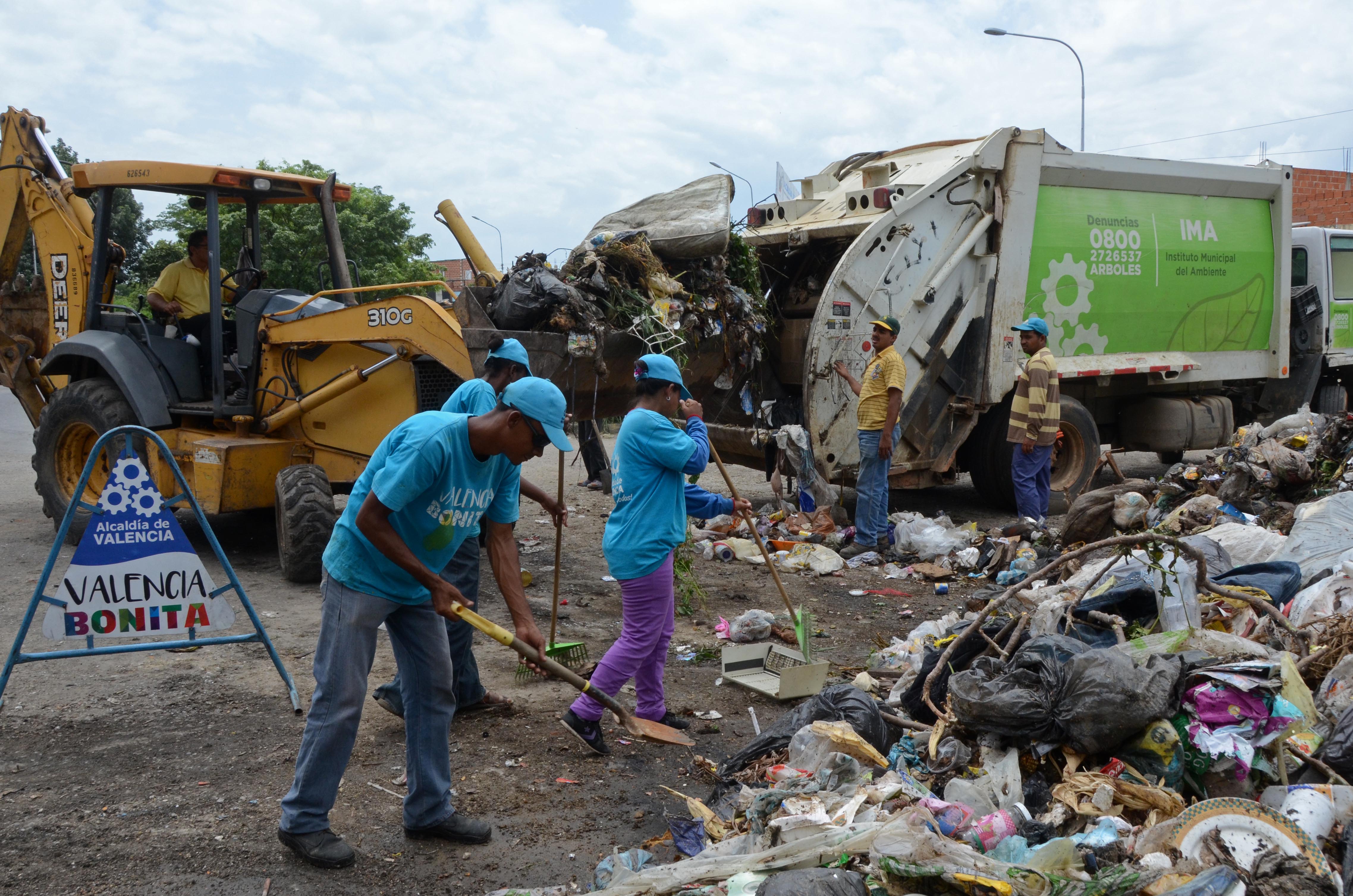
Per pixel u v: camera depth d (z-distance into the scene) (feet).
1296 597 15.03
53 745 13.30
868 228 25.85
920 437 27.96
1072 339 29.99
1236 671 10.99
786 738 12.23
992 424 29.40
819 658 17.79
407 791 12.31
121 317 24.31
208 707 14.74
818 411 26.03
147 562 14.34
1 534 26.08
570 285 20.85
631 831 11.53
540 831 11.48
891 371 24.35
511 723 14.58
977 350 28.09
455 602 10.36
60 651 14.16
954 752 11.22
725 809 11.42
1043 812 10.37
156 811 11.55
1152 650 12.26
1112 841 9.25
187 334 24.82
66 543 24.89
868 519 25.30
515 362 14.76
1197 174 31.60
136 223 42.42
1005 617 14.71
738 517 27.76
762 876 8.93
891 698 14.52
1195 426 33.06
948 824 9.66
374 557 10.33
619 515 13.58
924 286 26.91
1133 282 30.89
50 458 25.30
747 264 26.09
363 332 21.22
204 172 23.07
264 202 25.22
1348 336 37.86
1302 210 70.13
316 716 10.39
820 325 25.59
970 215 27.58
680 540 13.70
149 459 23.88
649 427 13.37
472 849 11.05
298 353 23.00
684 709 15.29
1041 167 28.30
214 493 22.31
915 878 8.50
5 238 27.50
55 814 11.41
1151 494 25.27
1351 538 17.11
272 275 35.50
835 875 8.45
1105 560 17.28
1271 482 23.88
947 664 13.23
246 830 11.19
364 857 10.78
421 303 20.25
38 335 28.89
